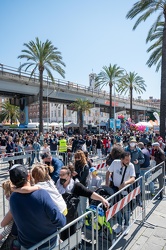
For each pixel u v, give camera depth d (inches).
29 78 1384.1
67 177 149.6
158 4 692.7
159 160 288.8
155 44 874.1
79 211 183.9
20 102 1688.0
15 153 450.6
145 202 220.1
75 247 124.1
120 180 191.0
